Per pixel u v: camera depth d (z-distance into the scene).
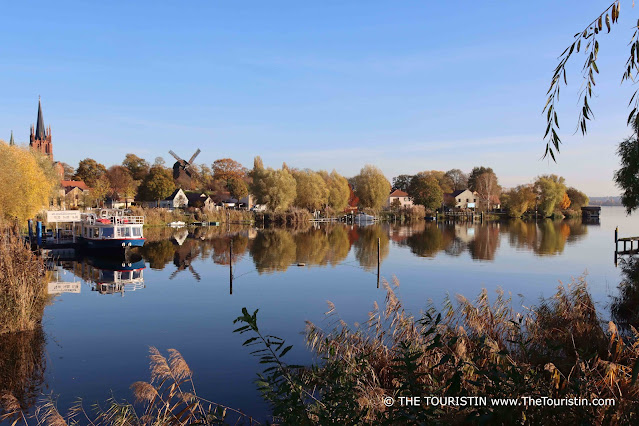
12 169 41.53
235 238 58.41
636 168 29.42
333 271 31.84
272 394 5.19
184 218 82.81
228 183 131.75
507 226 85.50
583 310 13.43
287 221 88.81
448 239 57.00
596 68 3.65
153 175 103.38
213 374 12.80
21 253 19.98
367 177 105.12
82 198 93.25
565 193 122.94
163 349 15.18
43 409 10.79
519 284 26.48
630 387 5.71
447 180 152.38
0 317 17.03
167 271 32.44
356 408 5.12
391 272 31.19
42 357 14.46
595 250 44.31
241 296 23.64
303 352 14.01
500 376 4.93
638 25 3.55
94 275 30.92
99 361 14.09
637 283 25.22
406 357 5.21
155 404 10.48
